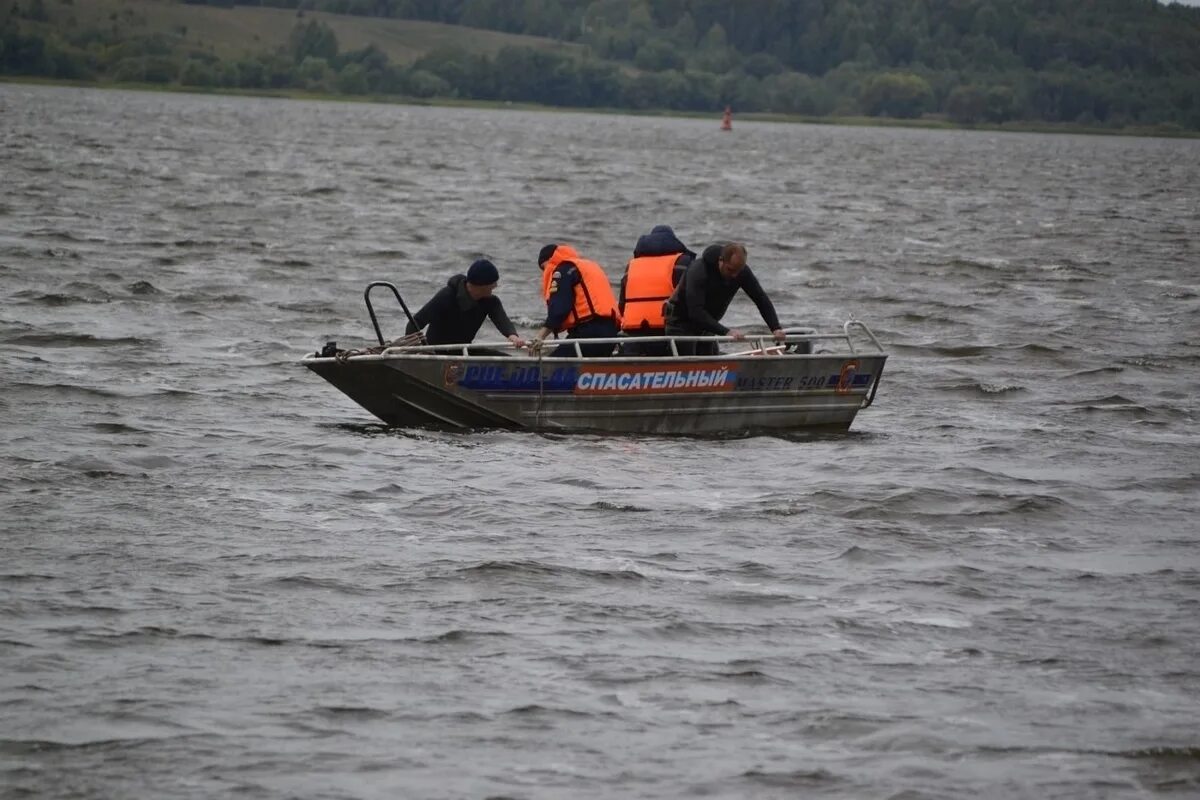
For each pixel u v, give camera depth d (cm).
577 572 3672
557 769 2662
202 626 3250
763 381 5306
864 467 4872
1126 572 3809
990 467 4906
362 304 8231
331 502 4259
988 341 7644
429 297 8725
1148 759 2733
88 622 3247
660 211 16412
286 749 2709
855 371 5425
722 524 4150
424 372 5059
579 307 5272
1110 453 5169
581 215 15362
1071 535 4141
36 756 2653
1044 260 12031
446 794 2569
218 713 2839
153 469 4556
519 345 5169
